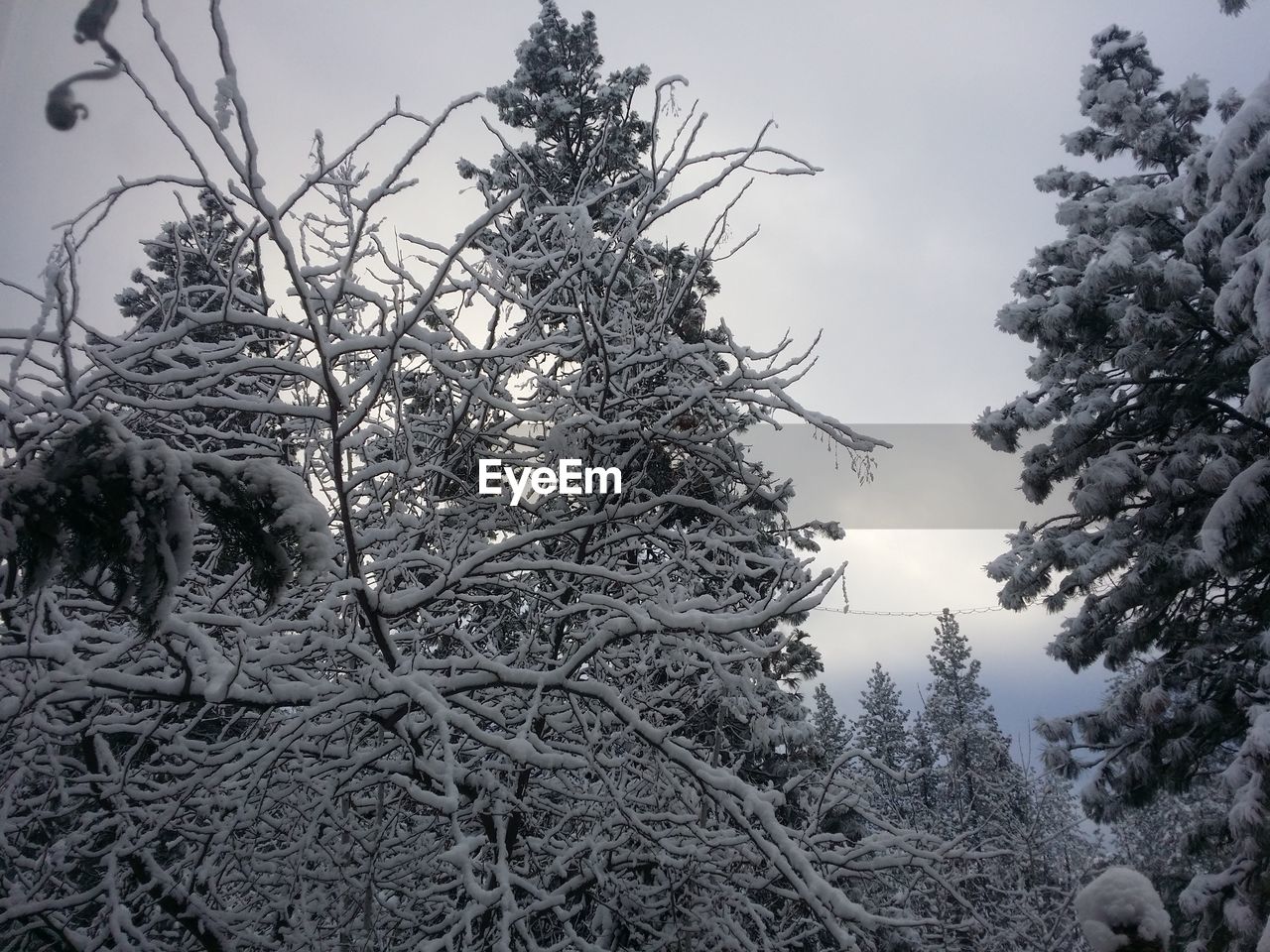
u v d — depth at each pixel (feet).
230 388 15.79
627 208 17.17
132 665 15.07
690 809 19.35
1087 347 52.70
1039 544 52.26
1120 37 57.06
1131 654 50.85
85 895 14.49
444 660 15.05
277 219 10.23
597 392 18.61
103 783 15.79
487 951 16.69
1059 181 58.54
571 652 20.88
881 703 150.10
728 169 16.03
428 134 11.53
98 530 6.38
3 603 10.37
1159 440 51.49
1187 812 70.38
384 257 17.29
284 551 7.21
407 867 18.44
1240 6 37.91
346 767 16.47
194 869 15.66
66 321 10.48
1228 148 39.27
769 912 19.70
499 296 18.34
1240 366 45.93
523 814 17.63
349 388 14.16
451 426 16.83
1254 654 43.47
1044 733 47.55
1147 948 6.64
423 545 19.07
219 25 8.45
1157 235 50.06
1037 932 30.60
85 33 5.13
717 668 16.20
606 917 21.72
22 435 10.02
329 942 15.74
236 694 13.24
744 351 17.72
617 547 20.80
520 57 40.01
